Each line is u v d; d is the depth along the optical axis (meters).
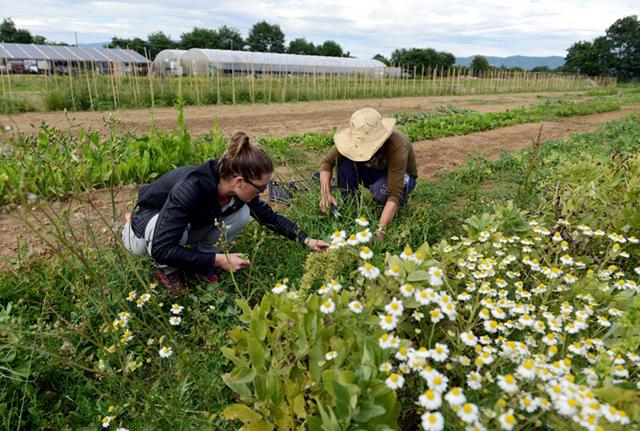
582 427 1.35
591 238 2.82
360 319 1.68
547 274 2.14
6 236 3.74
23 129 9.39
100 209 4.34
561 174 3.51
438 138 9.38
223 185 2.71
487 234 2.52
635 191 3.07
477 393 1.60
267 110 15.54
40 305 2.62
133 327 2.32
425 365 1.48
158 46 65.75
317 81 24.38
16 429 2.01
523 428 1.53
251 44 84.62
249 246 3.23
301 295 1.85
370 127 3.54
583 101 22.28
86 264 1.86
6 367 2.13
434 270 1.68
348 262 2.17
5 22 73.25
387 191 3.59
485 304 1.91
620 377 1.67
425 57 72.81
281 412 1.63
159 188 2.85
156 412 1.87
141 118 12.03
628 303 2.10
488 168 6.08
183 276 2.93
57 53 29.33
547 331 2.04
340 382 1.41
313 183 4.26
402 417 1.82
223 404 1.98
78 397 2.12
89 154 4.78
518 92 34.66
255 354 1.65
